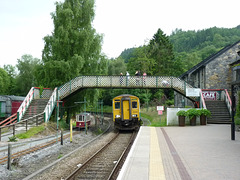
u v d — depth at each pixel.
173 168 6.21
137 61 45.84
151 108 41.09
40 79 23.75
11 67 65.75
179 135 12.45
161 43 53.50
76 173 8.03
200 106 19.86
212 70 24.69
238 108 16.05
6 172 8.48
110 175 7.43
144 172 5.88
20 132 16.19
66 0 24.02
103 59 24.77
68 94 21.00
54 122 20.39
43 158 10.75
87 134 19.73
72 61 22.12
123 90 49.62
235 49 24.73
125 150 12.09
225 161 6.87
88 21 24.25
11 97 26.36
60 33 22.41
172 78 20.86
